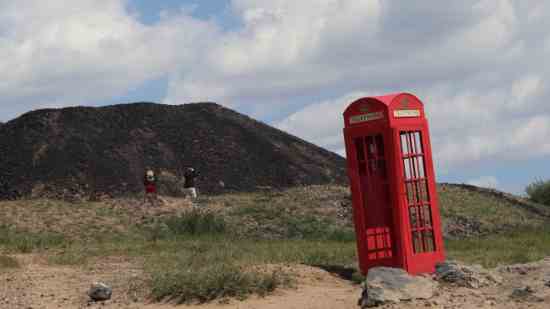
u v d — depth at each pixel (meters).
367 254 11.64
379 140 11.86
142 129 53.59
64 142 49.31
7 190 43.56
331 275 11.61
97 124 53.31
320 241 21.77
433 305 8.14
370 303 8.48
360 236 11.73
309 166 51.75
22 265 13.31
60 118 53.59
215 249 16.66
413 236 11.32
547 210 29.84
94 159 47.12
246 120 59.97
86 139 50.22
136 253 16.14
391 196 11.26
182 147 51.88
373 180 11.86
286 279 10.55
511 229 25.09
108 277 11.80
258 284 9.83
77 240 21.22
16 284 11.12
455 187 32.66
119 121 54.53
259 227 24.42
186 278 10.01
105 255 15.69
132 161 48.19
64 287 10.94
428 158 11.55
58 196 41.88
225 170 48.91
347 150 11.85
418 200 11.41
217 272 10.20
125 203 28.56
